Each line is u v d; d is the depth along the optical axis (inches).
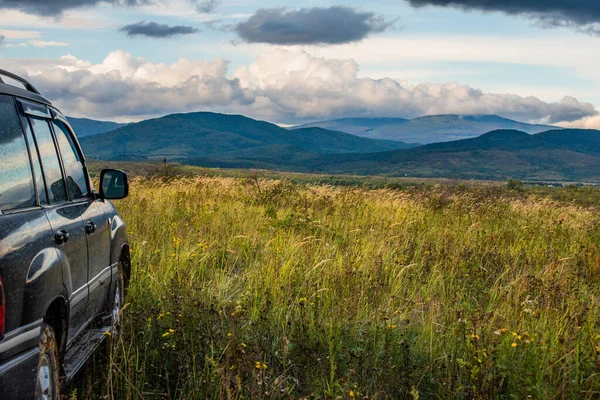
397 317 245.1
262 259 334.6
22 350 119.0
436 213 571.5
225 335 201.5
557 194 979.9
